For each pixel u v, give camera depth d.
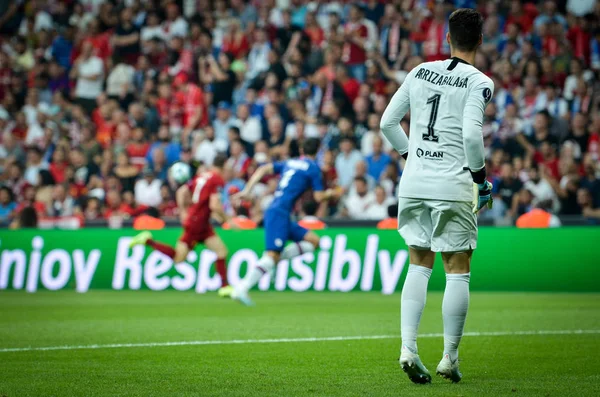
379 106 59.91
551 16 62.50
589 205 51.19
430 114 17.19
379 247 47.22
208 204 40.28
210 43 70.12
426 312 34.50
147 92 68.88
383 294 45.94
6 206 60.84
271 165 37.59
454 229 17.02
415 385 16.86
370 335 26.59
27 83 75.94
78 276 50.94
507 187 52.75
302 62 66.19
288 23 68.31
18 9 80.38
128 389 16.47
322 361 20.61
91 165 64.75
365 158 57.12
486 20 63.25
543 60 59.47
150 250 50.16
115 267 50.56
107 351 22.62
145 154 64.25
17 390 16.39
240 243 49.12
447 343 17.17
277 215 36.56
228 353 22.17
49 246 51.69
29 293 48.47
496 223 48.38
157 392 16.09
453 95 17.02
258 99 65.19
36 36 77.69
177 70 70.38
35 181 65.69
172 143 64.25
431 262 17.70
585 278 45.38
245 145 61.38
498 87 59.31
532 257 46.25
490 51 61.66
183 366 19.73
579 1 64.25
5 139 68.44
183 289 49.34
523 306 37.09
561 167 53.62
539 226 47.00
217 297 44.59
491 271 46.81
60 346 23.77
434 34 62.22
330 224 49.53
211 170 41.00
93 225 54.25
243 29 71.62
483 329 28.09
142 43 73.56
